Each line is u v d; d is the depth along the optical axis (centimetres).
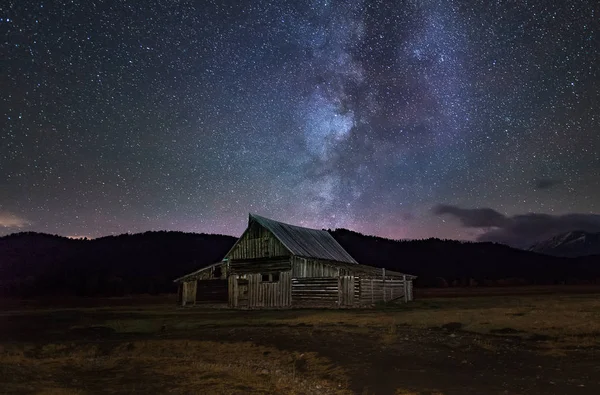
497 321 1984
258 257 3716
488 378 1131
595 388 1009
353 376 1195
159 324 2422
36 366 1261
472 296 4838
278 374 1233
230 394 983
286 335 1881
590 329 1709
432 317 2270
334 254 4216
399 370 1245
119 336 2089
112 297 5681
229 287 3769
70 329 2298
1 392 945
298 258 3519
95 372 1212
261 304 3594
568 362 1256
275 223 3928
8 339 2014
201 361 1406
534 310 2534
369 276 3406
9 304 4516
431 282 8419
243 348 1620
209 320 2555
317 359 1407
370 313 2714
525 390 1016
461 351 1458
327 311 3022
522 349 1455
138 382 1091
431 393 1014
